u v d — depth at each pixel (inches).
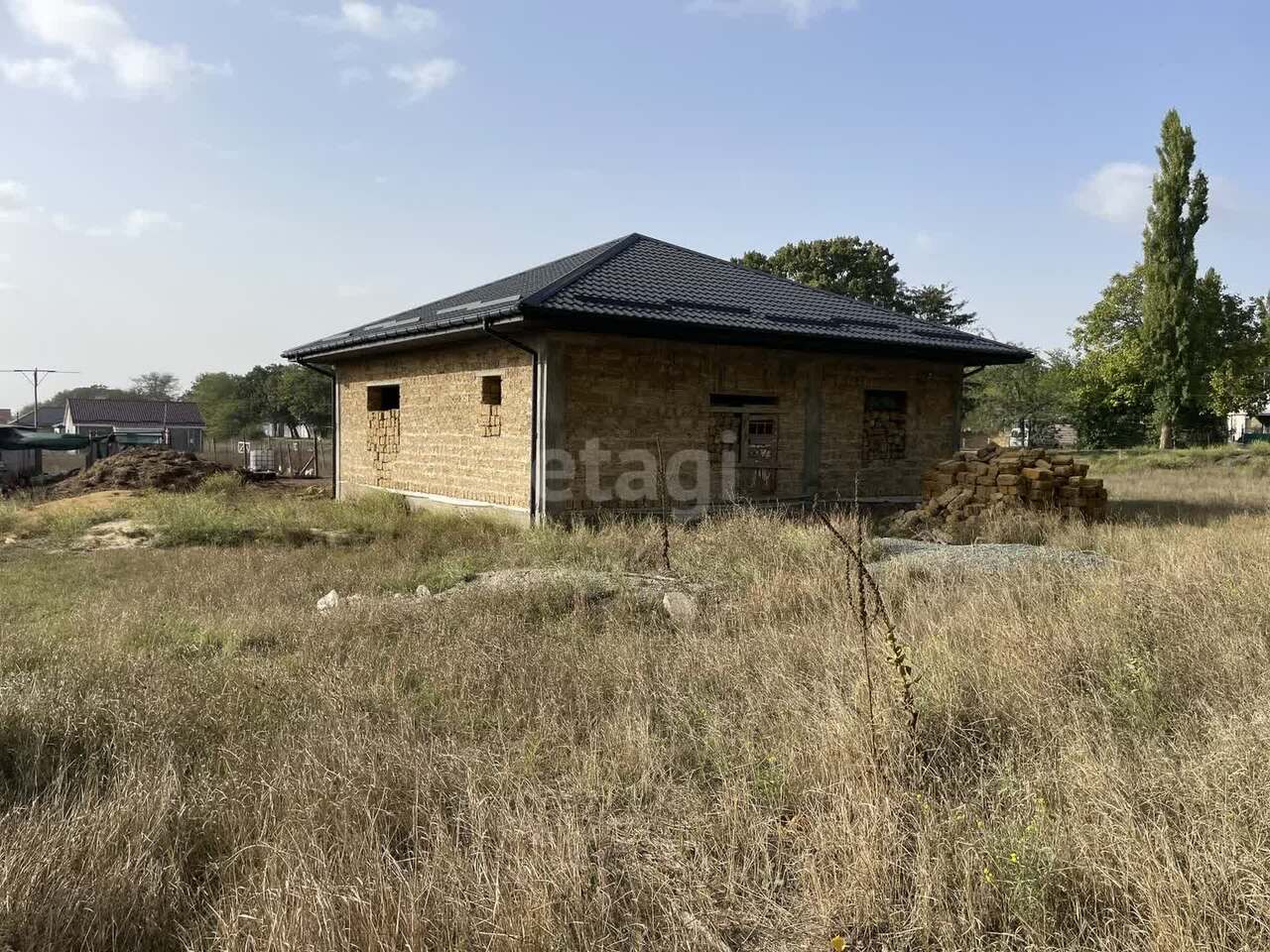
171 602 321.7
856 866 117.1
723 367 540.1
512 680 212.1
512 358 510.0
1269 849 111.2
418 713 194.2
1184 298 1684.3
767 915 116.7
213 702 192.5
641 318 466.0
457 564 385.1
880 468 615.2
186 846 133.6
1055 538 426.6
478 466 546.3
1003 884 112.0
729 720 177.0
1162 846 112.0
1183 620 212.5
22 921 105.7
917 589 277.0
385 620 274.2
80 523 561.3
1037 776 136.4
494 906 108.9
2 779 150.9
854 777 139.8
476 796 142.4
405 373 633.6
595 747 165.5
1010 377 1887.3
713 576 339.0
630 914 114.3
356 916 107.0
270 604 320.5
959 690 173.3
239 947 105.5
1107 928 104.3
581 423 489.7
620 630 258.7
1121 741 151.6
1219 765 132.1
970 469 549.3
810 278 1801.2
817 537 378.0
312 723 178.5
